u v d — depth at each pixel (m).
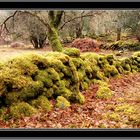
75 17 8.61
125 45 9.42
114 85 7.39
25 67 5.30
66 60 6.01
